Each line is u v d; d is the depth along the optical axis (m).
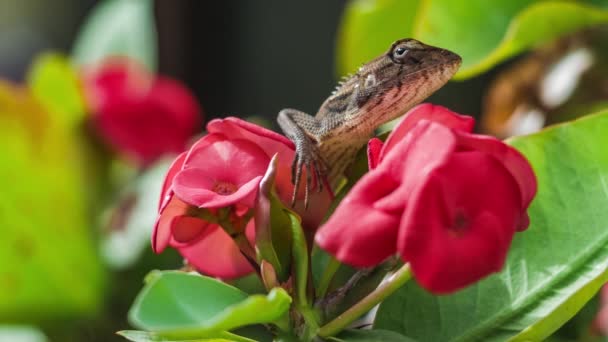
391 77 0.55
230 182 0.47
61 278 0.64
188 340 0.47
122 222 0.71
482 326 0.48
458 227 0.44
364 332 0.47
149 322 0.44
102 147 0.75
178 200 0.48
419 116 0.46
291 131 0.53
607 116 0.50
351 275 0.49
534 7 0.58
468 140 0.45
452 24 0.61
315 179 0.51
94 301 0.65
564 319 0.47
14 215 0.63
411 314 0.49
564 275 0.49
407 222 0.44
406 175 0.44
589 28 0.65
